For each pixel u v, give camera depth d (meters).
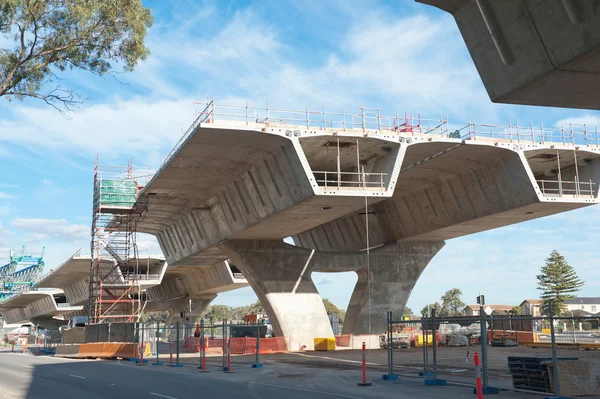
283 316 48.97
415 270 54.25
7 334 110.62
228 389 18.89
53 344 67.69
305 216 41.34
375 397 16.25
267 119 35.94
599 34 12.77
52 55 21.33
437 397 16.22
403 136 38.06
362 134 37.09
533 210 42.53
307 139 37.22
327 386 19.62
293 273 50.56
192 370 28.05
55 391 18.91
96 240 60.12
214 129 34.19
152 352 44.47
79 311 115.19
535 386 16.80
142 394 17.70
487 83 16.14
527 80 14.90
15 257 152.75
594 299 149.38
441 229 49.25
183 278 94.50
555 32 13.66
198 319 96.94
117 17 21.36
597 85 15.12
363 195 36.56
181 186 46.53
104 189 57.31
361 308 52.53
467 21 15.89
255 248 50.09
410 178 46.06
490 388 17.06
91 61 22.12
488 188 43.28
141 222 62.69
